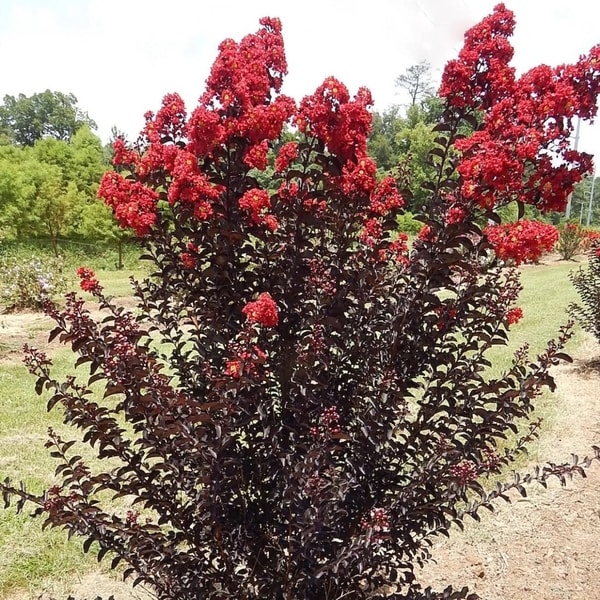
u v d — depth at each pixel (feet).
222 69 6.45
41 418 18.99
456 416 7.89
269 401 7.13
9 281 38.81
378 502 7.67
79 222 76.07
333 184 7.04
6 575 10.96
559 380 24.54
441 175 7.48
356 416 7.46
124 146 7.36
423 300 6.88
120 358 6.28
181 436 6.41
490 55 7.05
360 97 6.79
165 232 7.18
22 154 95.30
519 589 11.46
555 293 47.62
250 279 7.03
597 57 6.56
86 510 6.96
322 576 7.24
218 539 6.91
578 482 15.49
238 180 6.87
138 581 7.42
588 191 222.07
